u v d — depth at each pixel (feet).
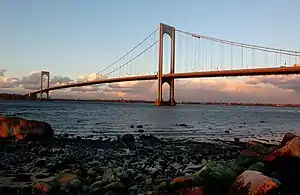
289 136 28.94
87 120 93.30
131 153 37.19
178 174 24.97
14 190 20.07
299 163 19.30
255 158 24.89
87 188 19.74
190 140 54.65
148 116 127.34
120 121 94.17
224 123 102.32
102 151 38.29
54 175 24.18
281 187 16.48
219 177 17.47
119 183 19.92
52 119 91.71
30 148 36.81
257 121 120.26
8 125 41.37
